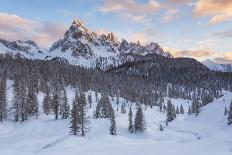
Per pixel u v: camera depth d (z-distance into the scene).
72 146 48.56
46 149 47.06
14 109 128.88
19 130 105.62
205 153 43.84
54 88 166.00
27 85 153.25
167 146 51.09
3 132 103.25
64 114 117.88
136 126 108.38
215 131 119.19
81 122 85.62
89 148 47.72
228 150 46.81
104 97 127.94
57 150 45.72
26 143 62.62
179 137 109.88
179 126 140.12
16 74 182.25
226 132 102.31
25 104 117.38
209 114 158.25
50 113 131.25
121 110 163.88
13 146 58.06
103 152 44.94
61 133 100.75
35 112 123.44
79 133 86.62
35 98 122.06
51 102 132.25
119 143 53.44
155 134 109.38
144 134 107.12
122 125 116.38
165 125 144.25
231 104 123.94
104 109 125.12
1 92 115.81
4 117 116.31
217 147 49.81
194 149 47.88
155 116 190.12
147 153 44.62
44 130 105.12
